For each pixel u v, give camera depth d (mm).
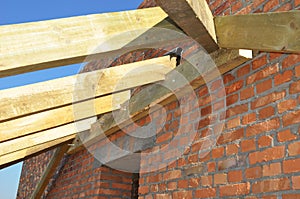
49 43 1813
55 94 2650
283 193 1929
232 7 2777
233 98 2502
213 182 2457
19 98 2490
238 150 2324
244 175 2217
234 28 2111
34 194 5559
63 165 5453
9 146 3326
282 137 2033
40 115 3098
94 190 4324
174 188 2836
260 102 2260
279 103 2117
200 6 1983
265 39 1934
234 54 2352
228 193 2299
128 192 4449
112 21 2062
